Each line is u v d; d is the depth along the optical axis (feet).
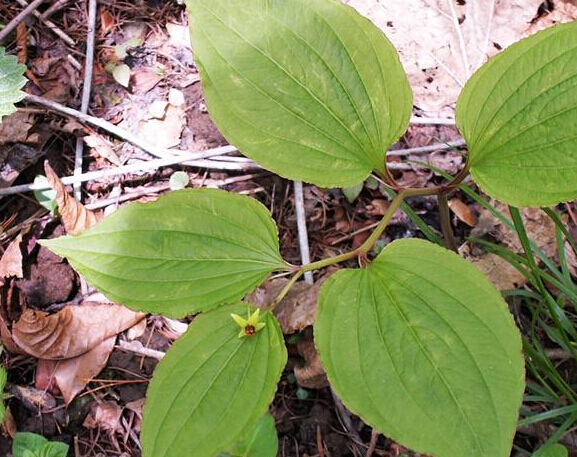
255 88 0.74
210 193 0.75
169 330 1.05
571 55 0.70
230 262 0.74
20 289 1.05
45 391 0.99
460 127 0.78
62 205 1.07
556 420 0.97
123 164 1.18
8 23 1.26
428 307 0.66
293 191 1.18
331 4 0.74
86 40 1.28
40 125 1.17
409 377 0.62
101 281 0.70
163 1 1.34
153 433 0.65
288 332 1.03
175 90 1.25
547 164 0.70
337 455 0.96
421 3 1.38
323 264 0.74
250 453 0.82
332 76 0.75
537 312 0.98
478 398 0.60
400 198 0.80
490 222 1.16
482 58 1.35
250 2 0.73
